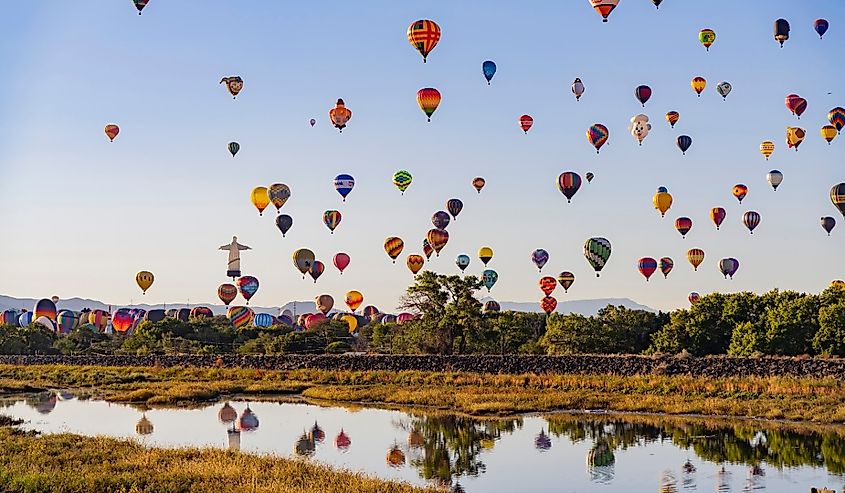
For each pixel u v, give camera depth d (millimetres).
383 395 55969
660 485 30781
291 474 28156
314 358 70812
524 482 31578
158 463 29953
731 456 35312
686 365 56188
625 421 45125
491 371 62500
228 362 74375
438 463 34906
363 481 27609
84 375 71312
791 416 44250
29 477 25828
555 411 48938
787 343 72812
